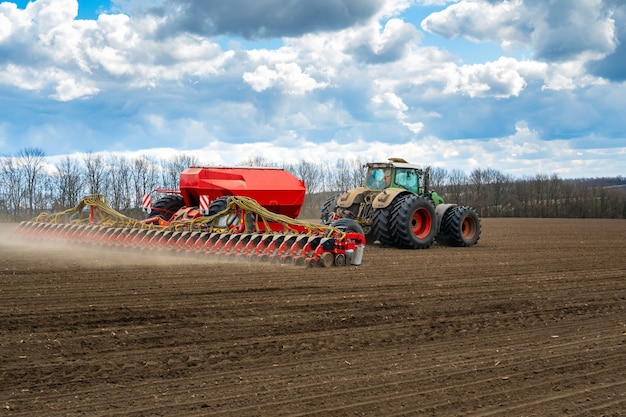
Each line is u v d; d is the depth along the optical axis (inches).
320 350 273.7
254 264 537.6
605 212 2561.5
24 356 255.6
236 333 298.4
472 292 423.8
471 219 798.5
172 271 489.7
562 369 249.4
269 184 689.6
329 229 549.6
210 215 624.4
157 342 280.2
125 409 200.5
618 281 492.1
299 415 196.7
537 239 977.5
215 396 213.3
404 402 209.6
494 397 215.8
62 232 701.3
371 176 771.4
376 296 397.7
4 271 482.0
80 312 331.9
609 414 200.8
